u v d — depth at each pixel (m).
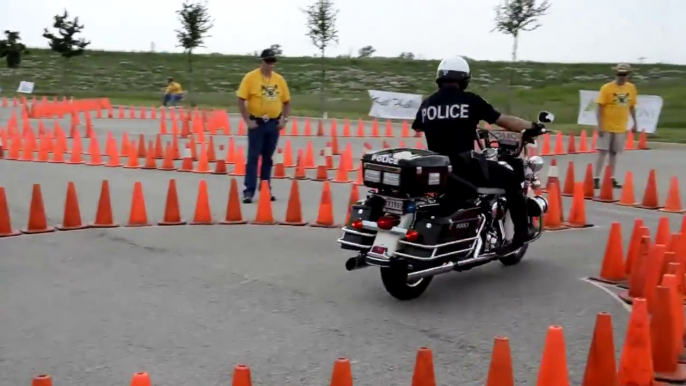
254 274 8.27
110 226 10.68
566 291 7.71
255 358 5.82
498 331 6.47
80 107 37.81
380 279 8.12
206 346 6.06
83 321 6.64
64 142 20.62
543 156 20.84
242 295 7.47
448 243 7.11
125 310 6.95
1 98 47.16
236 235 10.29
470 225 7.34
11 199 12.69
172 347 6.04
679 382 5.36
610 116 14.56
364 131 29.52
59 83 60.69
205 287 7.74
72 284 7.79
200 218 11.09
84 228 10.53
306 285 7.86
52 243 9.63
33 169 16.78
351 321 6.71
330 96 51.41
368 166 7.13
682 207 13.02
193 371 5.55
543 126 7.69
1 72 64.06
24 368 5.59
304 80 58.81
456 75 7.47
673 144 23.81
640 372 5.07
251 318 6.77
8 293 7.45
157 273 8.26
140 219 10.88
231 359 5.79
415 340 6.23
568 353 5.94
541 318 6.84
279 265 8.68
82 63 68.62
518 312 7.01
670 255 7.03
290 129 29.27
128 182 14.91
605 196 13.66
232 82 62.81
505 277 8.23
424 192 6.99
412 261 6.93
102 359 5.77
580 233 10.71
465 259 7.35
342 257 9.11
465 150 7.41
